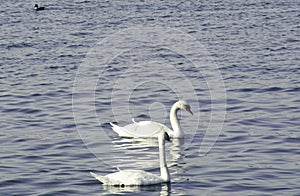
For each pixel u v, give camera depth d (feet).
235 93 120.57
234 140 91.97
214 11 231.91
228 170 79.51
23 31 196.34
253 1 253.85
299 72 136.87
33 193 72.59
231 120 102.53
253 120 101.96
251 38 180.04
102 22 211.00
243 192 72.54
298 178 76.38
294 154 85.10
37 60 153.89
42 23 211.41
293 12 225.15
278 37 180.45
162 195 71.77
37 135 95.45
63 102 115.55
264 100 114.93
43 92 122.93
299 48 164.14
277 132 95.04
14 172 79.30
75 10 239.50
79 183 75.51
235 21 209.87
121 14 227.20
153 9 238.07
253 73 137.49
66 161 83.51
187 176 77.77
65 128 98.99
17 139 93.35
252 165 81.15
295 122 100.12
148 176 74.90
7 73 140.46
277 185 74.33
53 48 168.86
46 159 84.38
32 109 110.93
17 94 121.29
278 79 130.82
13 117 106.01
